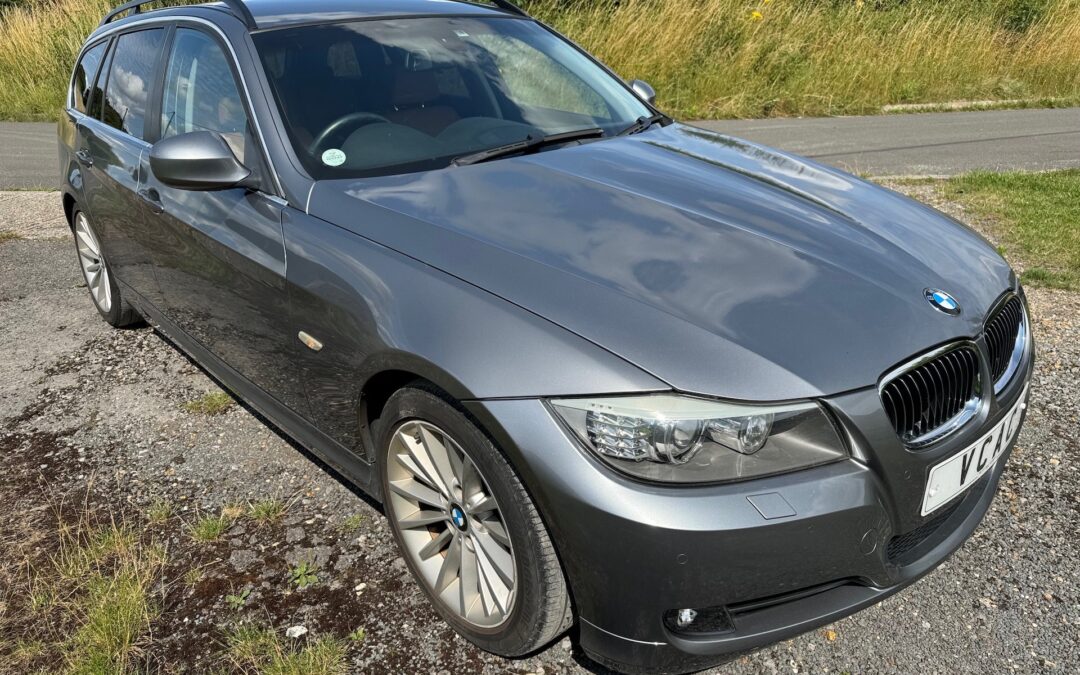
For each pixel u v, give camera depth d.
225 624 2.42
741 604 1.89
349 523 2.83
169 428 3.52
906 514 1.98
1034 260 5.09
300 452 3.29
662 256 2.19
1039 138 9.30
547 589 1.99
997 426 2.23
